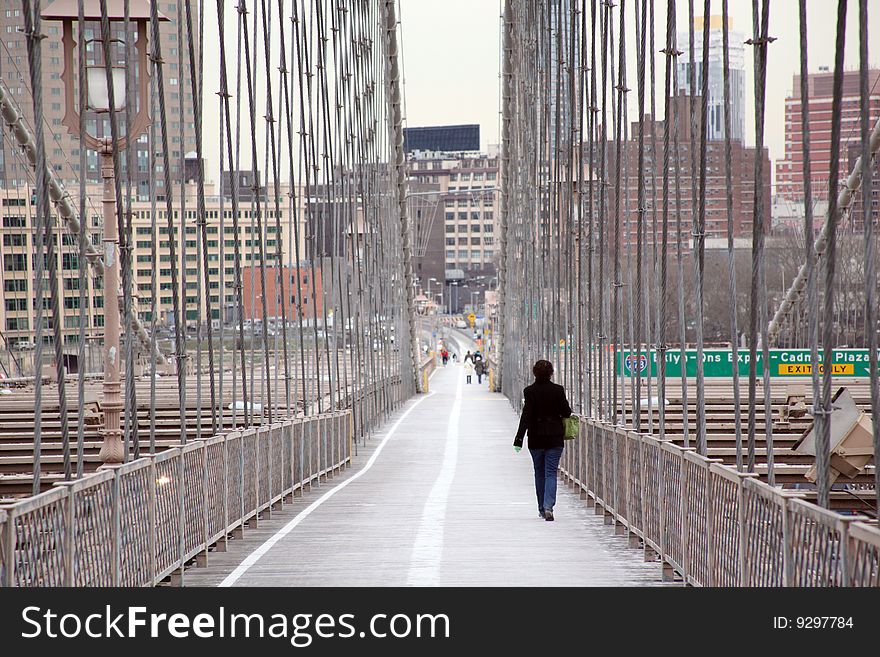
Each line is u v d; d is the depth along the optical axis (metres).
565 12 64.00
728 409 54.09
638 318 37.44
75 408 55.34
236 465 31.22
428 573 23.89
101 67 29.66
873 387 15.21
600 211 45.00
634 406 33.22
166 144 28.56
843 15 16.02
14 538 13.77
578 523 34.22
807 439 27.38
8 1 73.50
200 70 39.06
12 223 81.75
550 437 33.97
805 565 13.48
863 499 34.09
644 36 35.59
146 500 20.77
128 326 23.50
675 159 29.88
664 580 23.11
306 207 61.47
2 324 82.12
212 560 27.12
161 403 61.50
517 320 111.62
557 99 64.25
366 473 56.66
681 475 21.73
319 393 56.75
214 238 109.12
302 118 61.38
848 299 71.75
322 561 26.11
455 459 63.97
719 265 102.62
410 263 144.25
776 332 85.94
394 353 125.25
